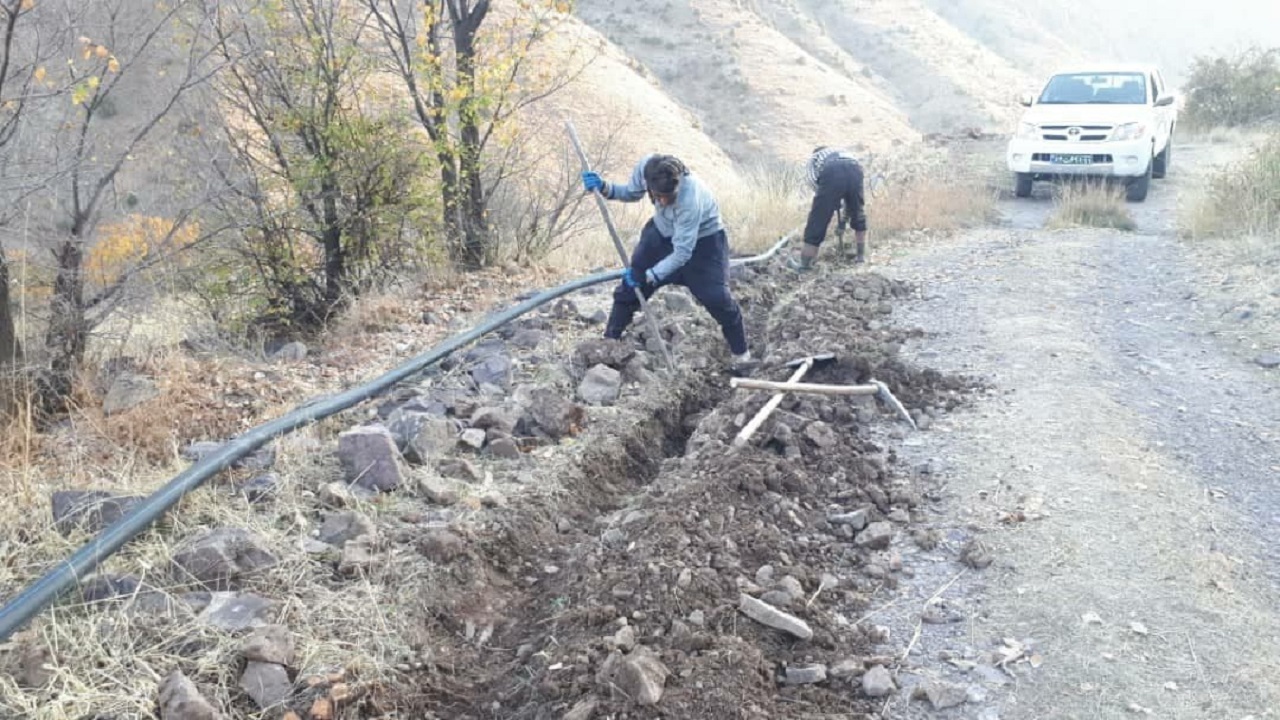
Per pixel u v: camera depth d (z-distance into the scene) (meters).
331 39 8.79
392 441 4.91
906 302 8.23
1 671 3.39
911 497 4.82
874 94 74.38
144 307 6.98
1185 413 5.79
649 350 7.01
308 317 9.23
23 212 5.75
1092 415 5.63
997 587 4.12
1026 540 4.41
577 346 6.68
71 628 3.58
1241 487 4.91
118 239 6.65
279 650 3.57
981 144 19.66
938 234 11.13
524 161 10.68
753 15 72.38
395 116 9.08
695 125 50.28
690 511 4.50
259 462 4.94
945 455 5.29
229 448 4.80
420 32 9.09
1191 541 4.38
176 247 7.12
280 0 8.51
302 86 8.83
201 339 7.25
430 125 9.34
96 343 6.62
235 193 8.18
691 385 6.62
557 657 3.72
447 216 9.62
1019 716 3.42
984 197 12.97
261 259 9.00
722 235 6.59
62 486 4.63
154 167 7.24
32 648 3.44
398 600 3.99
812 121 58.03
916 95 76.81
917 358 6.80
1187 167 16.62
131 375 6.05
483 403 5.86
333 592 3.98
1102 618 3.87
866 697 3.56
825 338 7.05
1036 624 3.87
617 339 6.90
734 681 3.50
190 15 7.68
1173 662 3.62
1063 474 4.95
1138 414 5.73
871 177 13.62
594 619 3.88
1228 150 18.52
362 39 9.34
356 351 7.16
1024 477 4.95
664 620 3.83
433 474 4.96
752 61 63.97
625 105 41.47
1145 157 13.23
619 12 69.00
